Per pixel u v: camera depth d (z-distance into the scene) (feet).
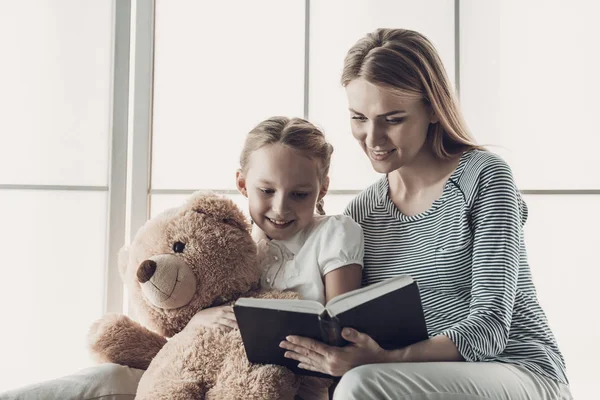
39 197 6.80
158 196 6.88
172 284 4.29
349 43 7.09
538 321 4.43
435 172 4.81
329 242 4.66
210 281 4.45
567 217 7.17
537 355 4.21
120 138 6.70
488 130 7.16
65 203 6.82
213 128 7.00
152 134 6.89
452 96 4.77
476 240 4.33
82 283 6.82
